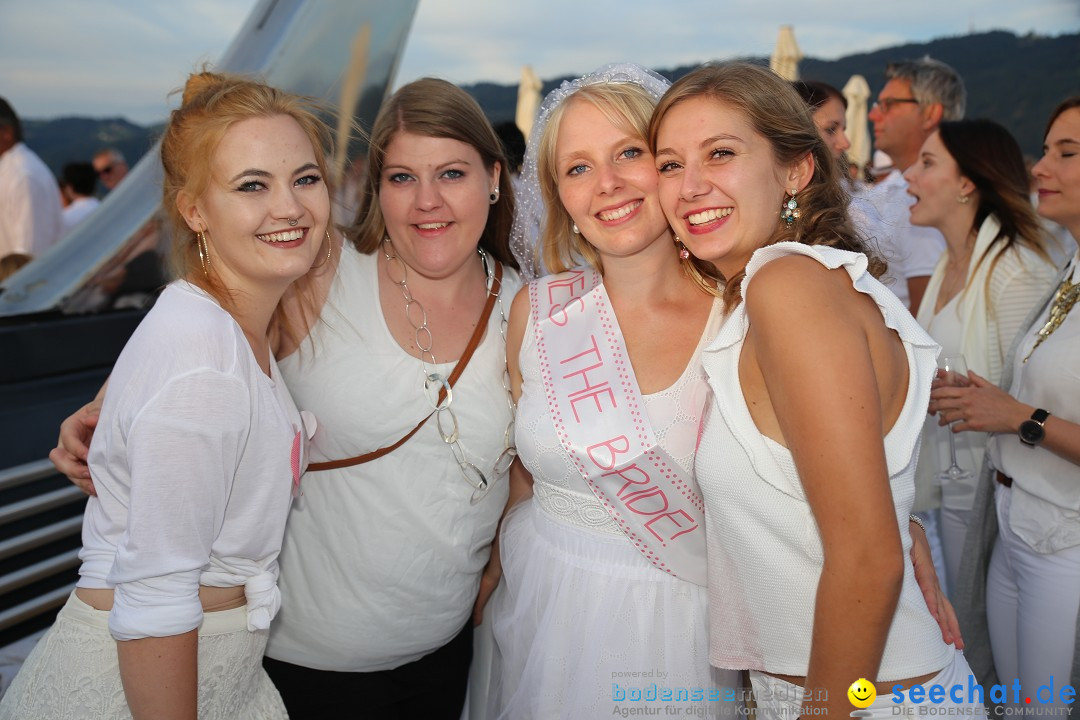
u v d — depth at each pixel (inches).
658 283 66.9
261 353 58.7
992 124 100.4
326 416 69.0
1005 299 95.3
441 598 73.6
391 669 75.7
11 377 149.5
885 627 43.9
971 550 87.5
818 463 43.3
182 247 55.8
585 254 71.7
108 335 164.2
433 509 70.9
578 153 63.9
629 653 64.0
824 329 43.8
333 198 67.7
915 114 150.1
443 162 67.4
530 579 69.2
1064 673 75.5
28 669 54.0
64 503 119.7
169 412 48.0
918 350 48.9
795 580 51.6
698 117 55.1
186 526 48.6
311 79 163.3
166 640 48.8
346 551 70.8
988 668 89.6
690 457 63.2
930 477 99.7
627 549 65.6
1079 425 71.6
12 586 109.7
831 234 55.2
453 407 70.4
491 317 73.4
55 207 182.4
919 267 130.7
